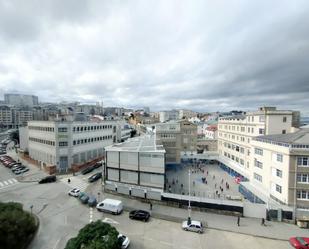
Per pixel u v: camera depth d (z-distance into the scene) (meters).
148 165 42.19
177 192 48.19
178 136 71.06
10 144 115.06
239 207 35.72
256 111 57.94
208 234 30.03
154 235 29.58
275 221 33.91
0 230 23.91
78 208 38.09
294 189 33.72
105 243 20.58
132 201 41.38
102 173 55.28
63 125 62.06
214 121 137.75
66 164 62.84
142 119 195.88
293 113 55.44
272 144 38.09
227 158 71.75
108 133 84.50
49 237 28.78
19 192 45.94
